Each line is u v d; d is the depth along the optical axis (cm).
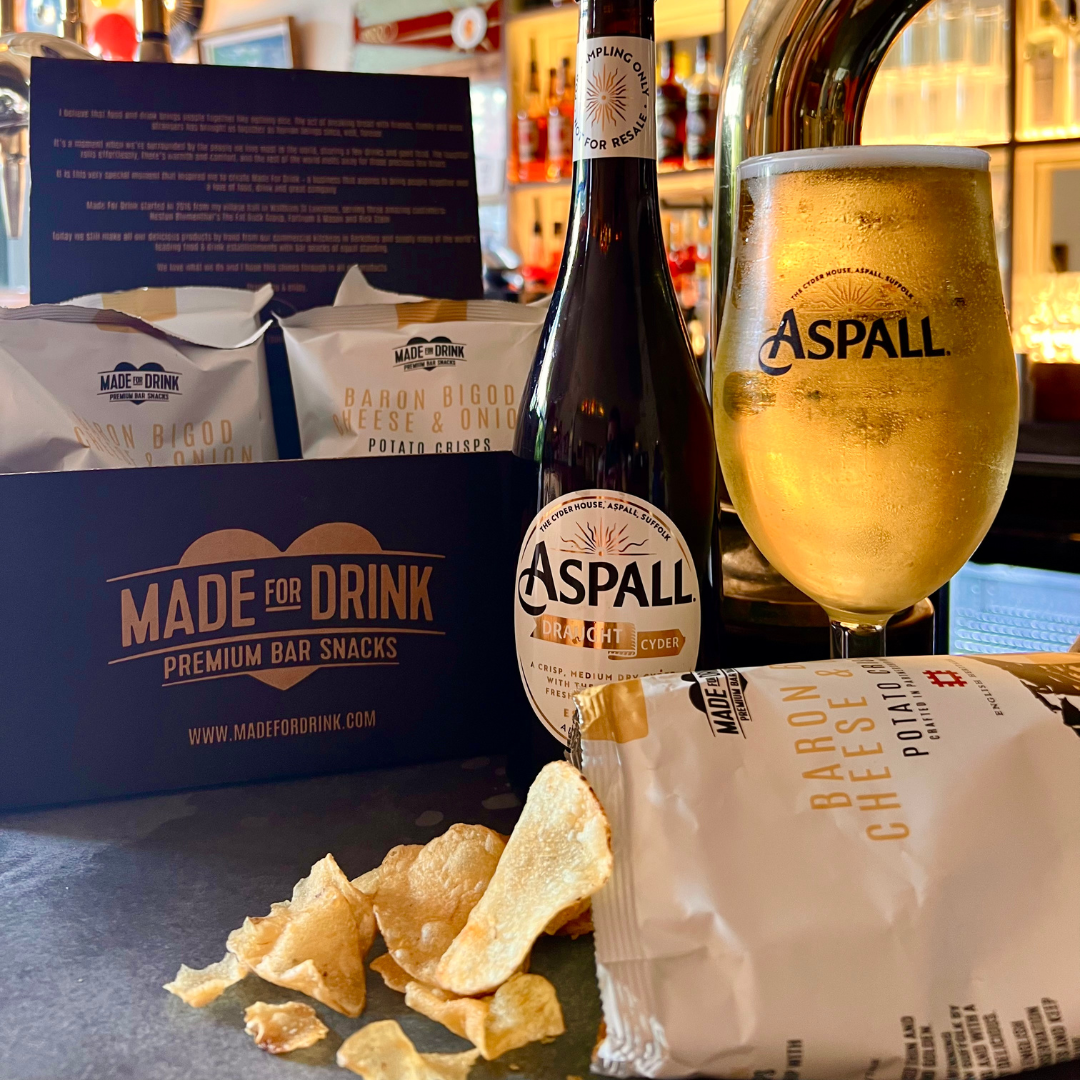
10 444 56
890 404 36
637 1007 29
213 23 380
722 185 54
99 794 50
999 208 224
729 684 36
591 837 32
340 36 354
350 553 52
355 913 39
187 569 50
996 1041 29
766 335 38
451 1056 31
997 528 92
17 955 38
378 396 61
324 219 66
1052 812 32
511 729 51
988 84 224
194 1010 34
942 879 31
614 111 47
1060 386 216
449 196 69
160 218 64
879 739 34
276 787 52
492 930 34
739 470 40
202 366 60
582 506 46
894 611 41
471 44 324
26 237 82
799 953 29
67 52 77
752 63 51
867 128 233
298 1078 31
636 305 48
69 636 49
